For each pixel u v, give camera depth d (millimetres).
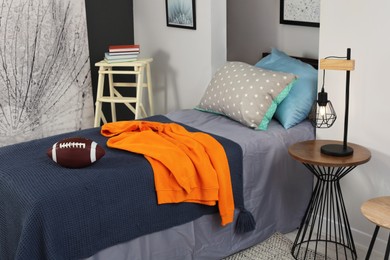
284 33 4133
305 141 3137
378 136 3051
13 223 2592
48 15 4379
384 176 3068
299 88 3480
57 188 2514
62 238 2479
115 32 4906
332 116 3238
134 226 2705
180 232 2891
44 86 4477
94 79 4844
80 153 2684
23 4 4242
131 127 3254
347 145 3039
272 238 3311
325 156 2869
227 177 2967
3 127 4363
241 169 3080
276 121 3506
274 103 3359
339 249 3217
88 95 4750
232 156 3041
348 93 2857
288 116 3389
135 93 5160
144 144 2943
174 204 2814
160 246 2842
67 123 4672
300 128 3420
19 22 4250
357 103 3113
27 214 2428
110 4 4816
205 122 3508
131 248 2740
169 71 4703
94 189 2566
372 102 3041
